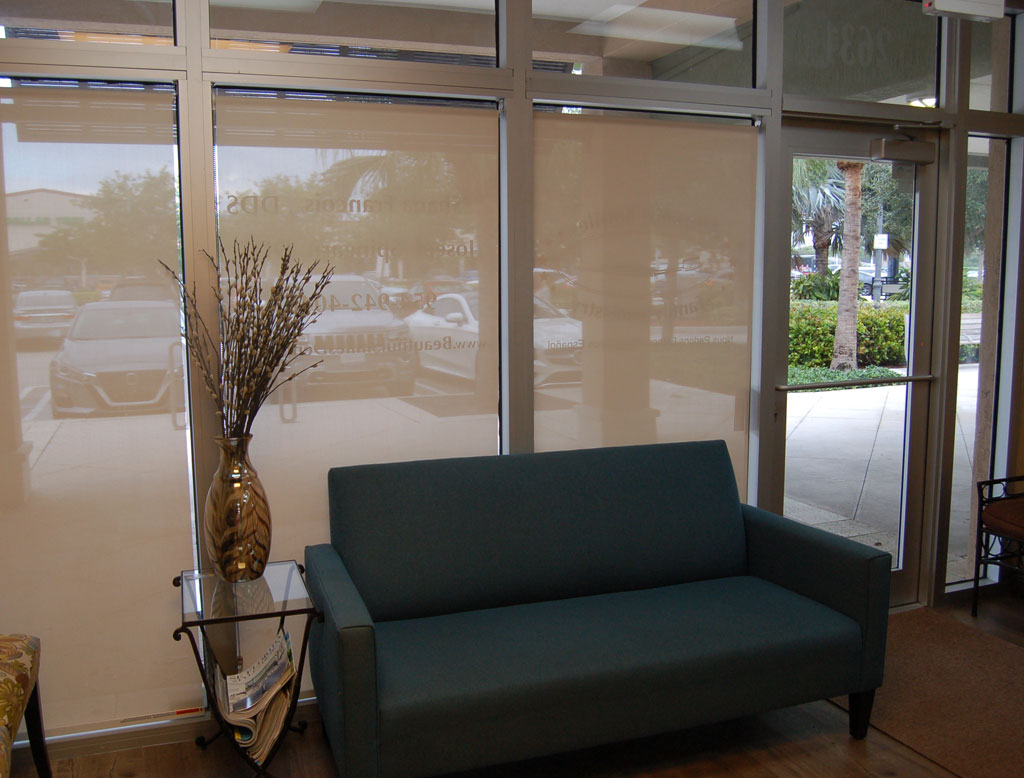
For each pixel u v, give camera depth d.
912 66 3.79
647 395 3.42
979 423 4.09
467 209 3.08
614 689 2.40
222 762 2.70
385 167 2.96
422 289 3.04
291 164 2.84
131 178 2.69
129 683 2.82
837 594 2.78
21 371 2.63
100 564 2.76
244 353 2.55
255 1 2.80
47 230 2.63
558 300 3.23
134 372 2.74
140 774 2.63
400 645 2.49
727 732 2.88
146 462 2.78
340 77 2.84
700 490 3.17
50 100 2.60
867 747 2.78
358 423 3.00
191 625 2.27
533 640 2.53
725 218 3.48
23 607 2.70
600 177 3.26
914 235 3.88
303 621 2.89
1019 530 3.56
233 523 2.54
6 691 2.07
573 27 3.21
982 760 2.69
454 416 3.14
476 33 3.08
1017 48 3.99
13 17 2.58
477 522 2.85
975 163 3.95
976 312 4.01
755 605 2.81
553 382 3.26
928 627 3.75
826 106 3.57
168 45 2.68
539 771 2.64
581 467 3.05
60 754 2.73
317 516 2.98
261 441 2.89
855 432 3.85
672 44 3.35
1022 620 3.84
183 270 2.75
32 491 2.68
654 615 2.73
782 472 3.72
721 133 3.44
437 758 2.25
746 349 3.58
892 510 3.96
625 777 2.61
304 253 2.88
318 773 2.63
